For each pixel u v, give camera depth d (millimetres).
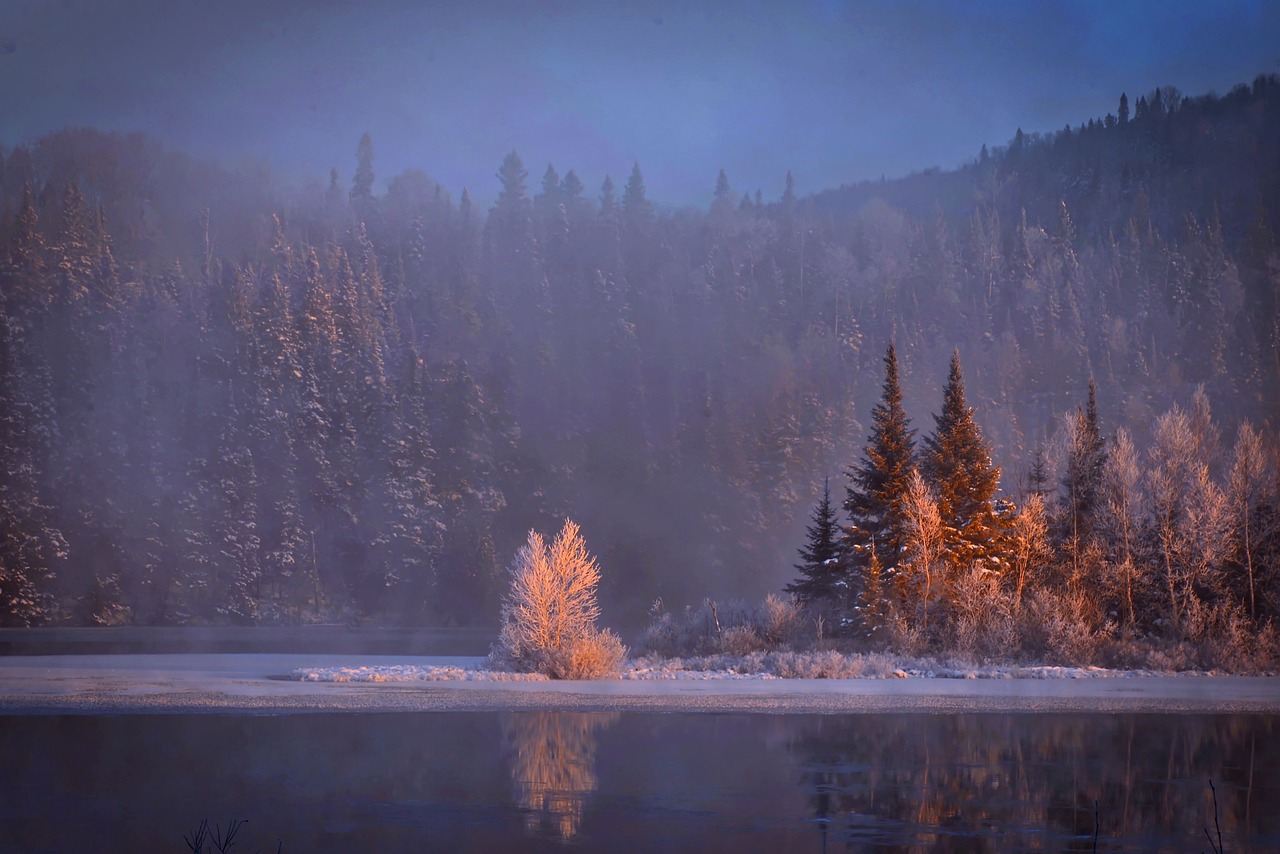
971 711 27047
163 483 106375
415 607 108188
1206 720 25516
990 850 12555
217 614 102000
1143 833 13508
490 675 35781
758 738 21516
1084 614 49844
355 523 111125
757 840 12930
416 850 12312
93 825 13422
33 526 98938
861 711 26797
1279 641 48125
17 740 20156
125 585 101500
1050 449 67562
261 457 110625
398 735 21234
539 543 38312
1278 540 53375
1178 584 52594
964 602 48656
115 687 30609
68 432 107125
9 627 93188
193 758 18250
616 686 33156
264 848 12383
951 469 55281
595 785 16250
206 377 114500
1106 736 22328
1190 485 55500
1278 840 13195
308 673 35031
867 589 51188
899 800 15383
